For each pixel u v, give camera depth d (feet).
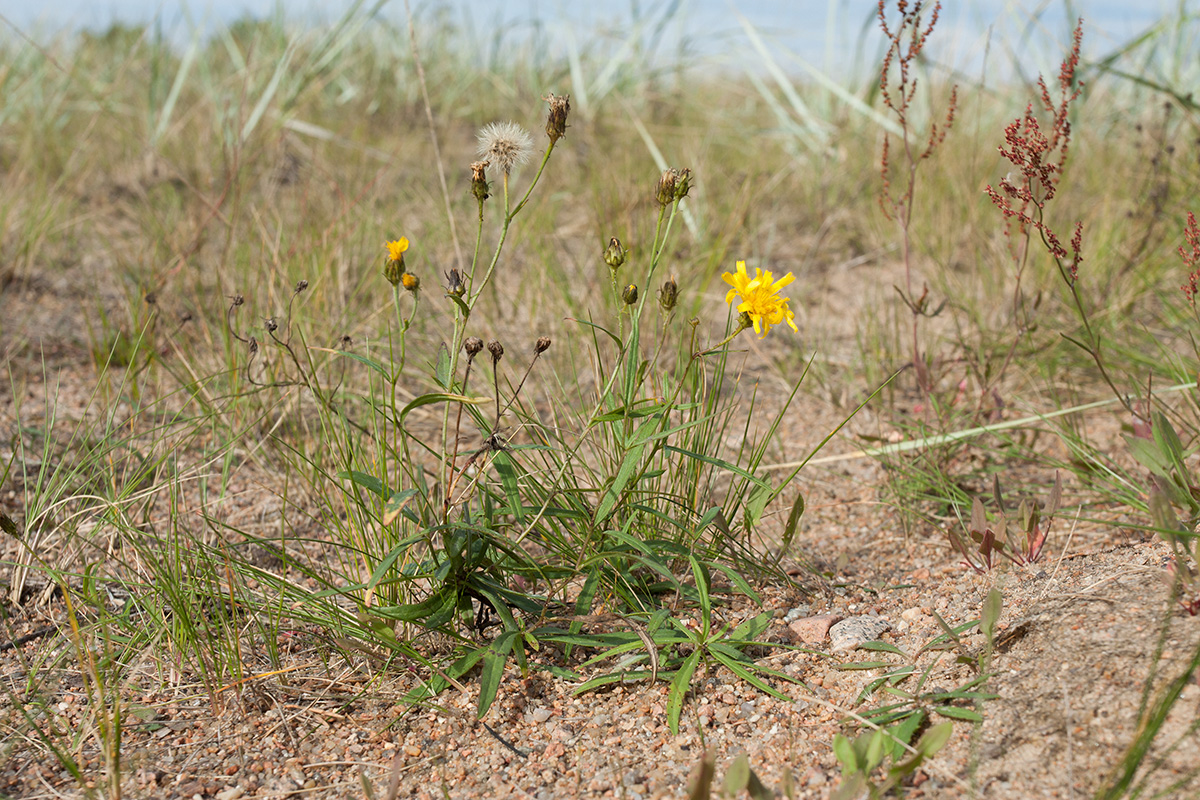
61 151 5.31
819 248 4.62
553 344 3.36
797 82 6.64
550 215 4.55
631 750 2.13
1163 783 1.94
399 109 6.58
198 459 2.82
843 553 2.57
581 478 2.60
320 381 3.04
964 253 4.31
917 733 2.10
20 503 2.66
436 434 2.93
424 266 3.86
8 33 6.10
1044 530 2.54
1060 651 2.13
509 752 2.14
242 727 2.19
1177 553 2.10
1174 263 3.49
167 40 5.83
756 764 2.09
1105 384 3.06
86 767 2.12
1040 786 1.99
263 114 5.38
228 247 3.60
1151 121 4.59
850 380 3.18
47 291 3.83
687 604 2.40
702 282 3.71
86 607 2.41
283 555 2.30
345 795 2.09
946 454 2.78
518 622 2.31
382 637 2.23
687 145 5.50
